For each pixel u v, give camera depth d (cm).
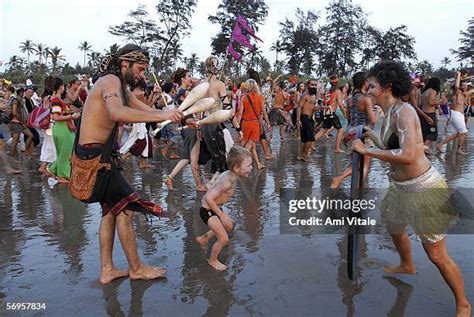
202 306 374
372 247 496
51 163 932
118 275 429
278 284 412
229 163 456
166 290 404
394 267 433
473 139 1481
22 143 1330
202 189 761
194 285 413
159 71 6650
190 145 754
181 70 820
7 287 412
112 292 401
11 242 529
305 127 1056
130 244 417
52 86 807
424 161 356
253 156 966
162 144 1312
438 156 1112
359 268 444
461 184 789
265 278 425
